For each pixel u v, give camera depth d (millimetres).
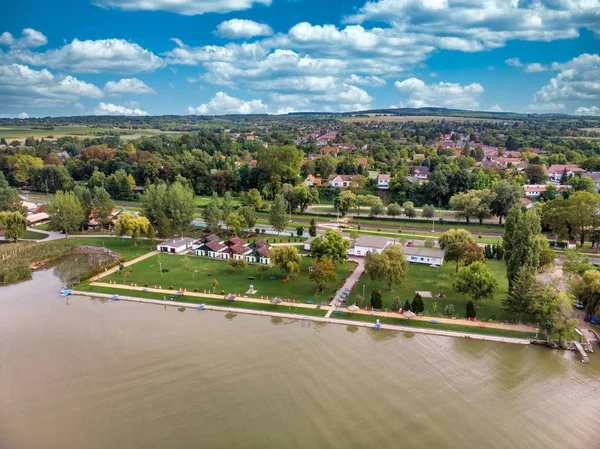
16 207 171000
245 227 165750
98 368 76812
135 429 62531
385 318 93375
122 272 121312
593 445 60094
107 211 168625
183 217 157375
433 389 71500
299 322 93062
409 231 167375
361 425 63469
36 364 77875
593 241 138750
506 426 63594
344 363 78375
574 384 73062
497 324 90812
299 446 59500
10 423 63812
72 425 63406
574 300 89938
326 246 116438
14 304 102875
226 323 92875
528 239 94875
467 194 178875
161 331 89500
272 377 74312
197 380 73438
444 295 104000
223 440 60469
